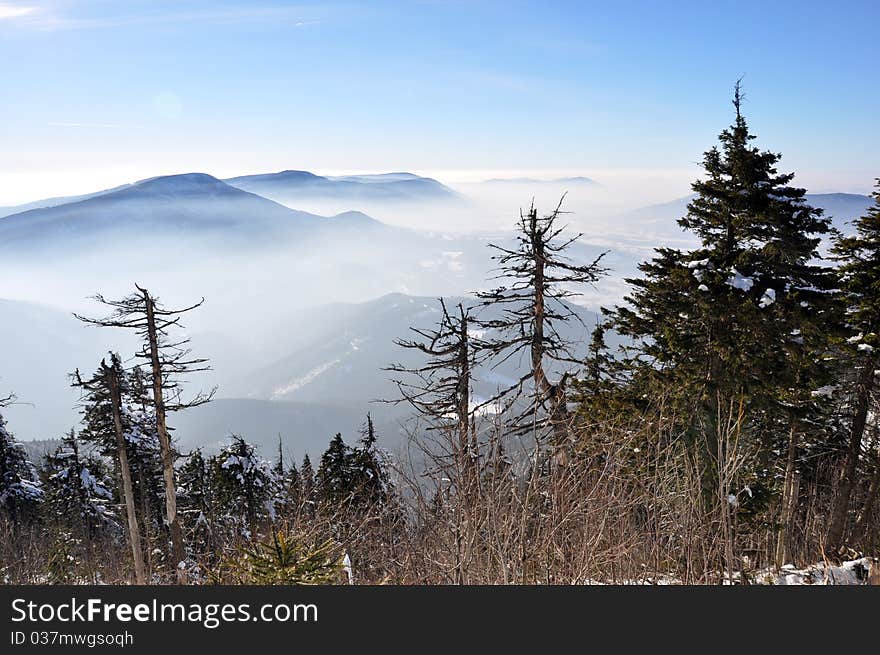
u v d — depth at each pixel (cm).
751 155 1641
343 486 2403
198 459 3581
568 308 1797
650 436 903
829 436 1969
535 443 698
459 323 1658
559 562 727
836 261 1752
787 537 1457
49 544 3431
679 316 1702
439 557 749
